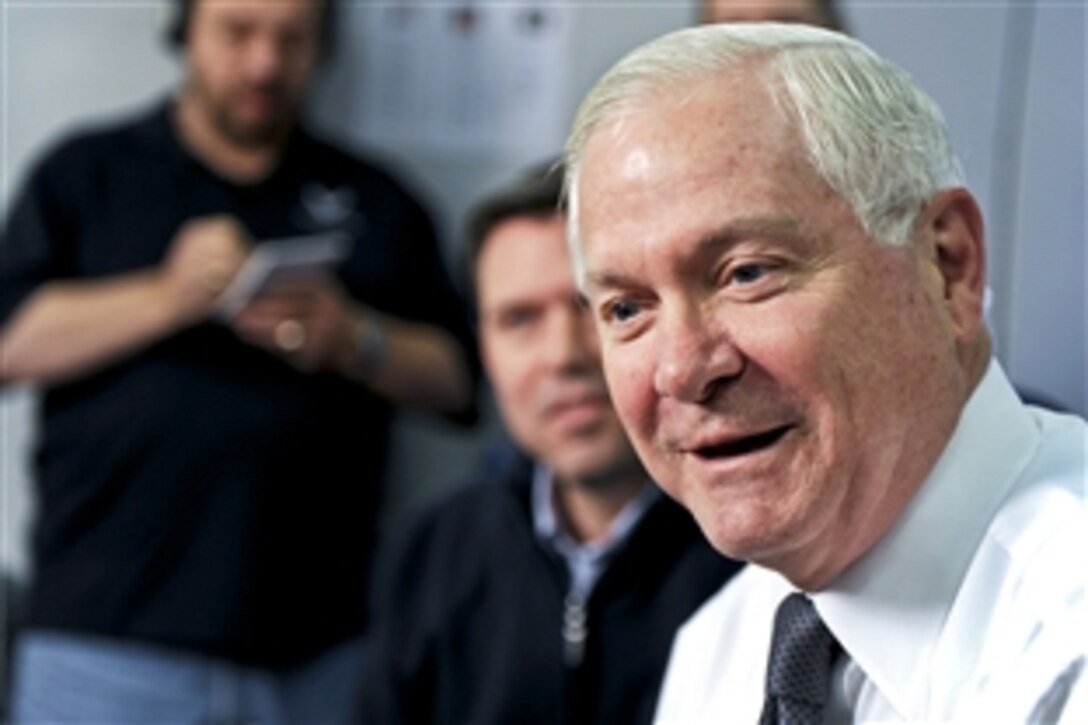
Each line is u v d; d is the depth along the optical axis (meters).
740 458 1.54
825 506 1.54
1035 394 2.24
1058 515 1.59
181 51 4.17
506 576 2.71
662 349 1.53
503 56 4.33
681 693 2.03
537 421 2.66
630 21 4.28
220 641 3.68
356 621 3.89
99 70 4.38
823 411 1.51
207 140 3.94
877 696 1.66
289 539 3.76
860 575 1.65
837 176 1.49
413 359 3.93
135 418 3.71
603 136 1.56
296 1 3.88
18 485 4.32
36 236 3.85
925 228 1.58
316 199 3.99
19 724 3.74
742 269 1.51
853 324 1.51
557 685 2.61
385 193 4.09
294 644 3.77
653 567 2.59
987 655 1.55
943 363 1.59
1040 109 3.77
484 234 2.79
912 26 3.84
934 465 1.64
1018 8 3.78
